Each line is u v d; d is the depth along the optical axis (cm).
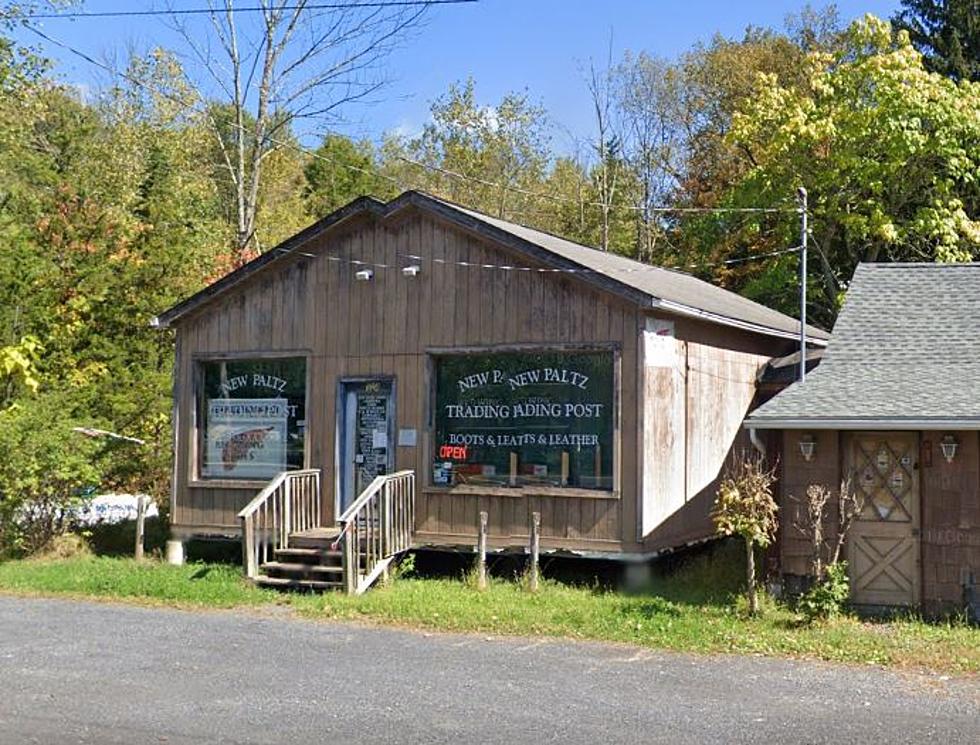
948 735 820
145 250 2405
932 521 1322
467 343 1620
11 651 1131
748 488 1292
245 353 1778
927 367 1443
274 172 4184
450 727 841
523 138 4534
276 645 1166
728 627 1223
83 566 1694
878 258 3056
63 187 2458
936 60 3375
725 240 3294
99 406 2120
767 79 3117
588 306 1544
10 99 2752
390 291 1680
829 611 1245
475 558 1623
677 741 805
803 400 1382
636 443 1505
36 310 2244
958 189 3017
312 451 1722
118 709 893
